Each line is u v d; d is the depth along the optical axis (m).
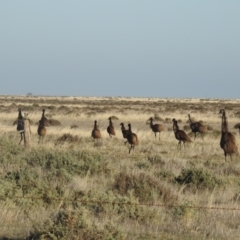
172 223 31.95
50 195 36.22
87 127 117.06
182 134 78.62
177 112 190.88
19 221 31.27
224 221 33.12
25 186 37.66
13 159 54.75
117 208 33.28
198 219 33.19
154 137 93.38
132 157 67.19
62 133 94.12
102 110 190.50
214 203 38.84
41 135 81.12
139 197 38.19
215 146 82.56
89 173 48.56
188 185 45.38
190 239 28.83
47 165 51.06
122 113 168.62
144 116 156.00
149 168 53.91
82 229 26.45
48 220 27.55
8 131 98.56
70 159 50.62
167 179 48.00
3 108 193.62
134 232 29.48
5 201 34.25
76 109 195.00
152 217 32.75
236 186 47.22
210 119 154.50
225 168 56.88
